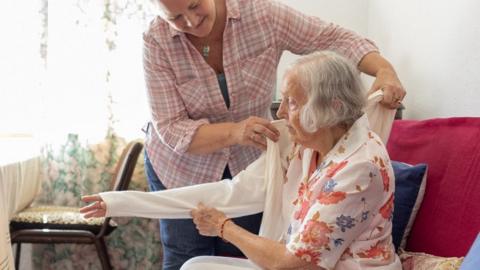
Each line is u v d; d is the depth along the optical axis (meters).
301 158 1.36
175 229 1.70
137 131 2.81
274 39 1.53
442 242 1.28
